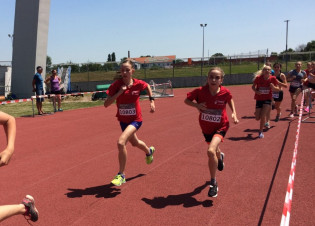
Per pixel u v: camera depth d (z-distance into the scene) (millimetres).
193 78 33781
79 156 6215
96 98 19578
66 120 11141
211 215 3529
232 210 3639
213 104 4078
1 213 2367
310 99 10062
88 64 34875
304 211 3553
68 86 21453
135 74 38906
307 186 4285
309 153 5891
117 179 4305
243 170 5051
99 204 3920
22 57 20172
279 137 7355
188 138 7535
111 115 12148
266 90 7438
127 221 3451
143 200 4004
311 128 8273
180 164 5461
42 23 19984
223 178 4711
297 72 10164
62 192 4352
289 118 10039
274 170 5004
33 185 4664
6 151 2039
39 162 5879
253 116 10766
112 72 35406
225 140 7223
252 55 31875
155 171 5129
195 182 4582
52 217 3602
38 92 12766
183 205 3818
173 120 10414
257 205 3748
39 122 10844
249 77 33312
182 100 17812
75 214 3660
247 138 7367
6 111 14672
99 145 7102
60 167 5520
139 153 6258
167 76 37562
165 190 4316
